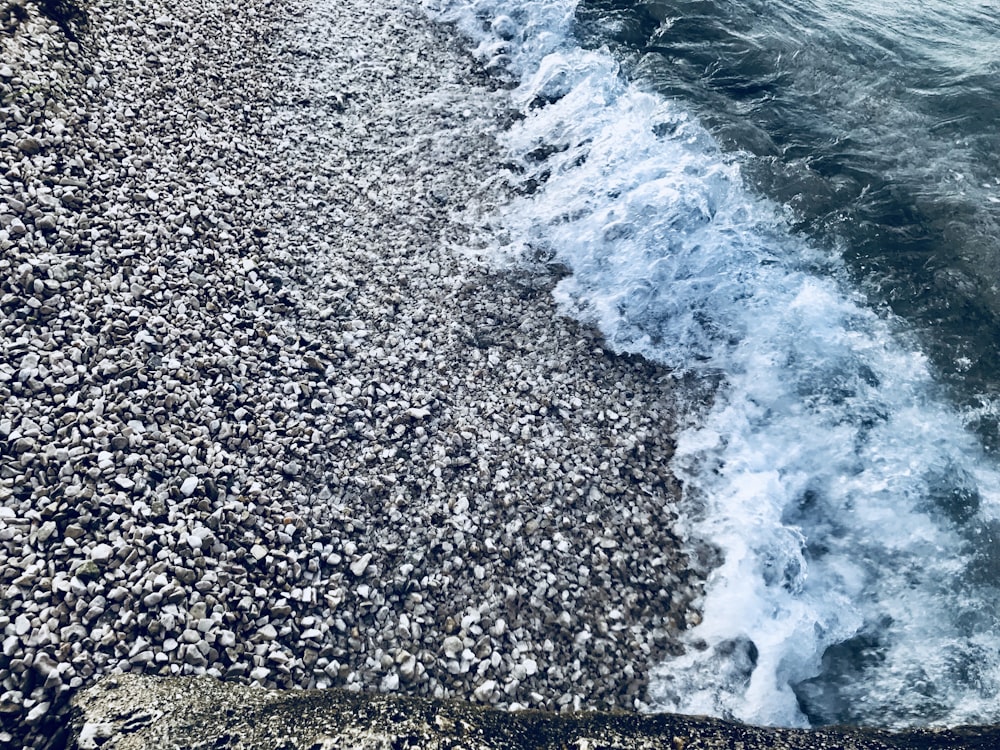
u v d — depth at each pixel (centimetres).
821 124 1597
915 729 798
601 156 1504
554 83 1669
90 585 730
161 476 853
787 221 1396
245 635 773
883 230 1373
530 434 1055
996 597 928
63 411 855
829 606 929
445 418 1055
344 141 1451
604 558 930
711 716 803
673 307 1251
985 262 1305
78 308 951
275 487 916
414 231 1322
